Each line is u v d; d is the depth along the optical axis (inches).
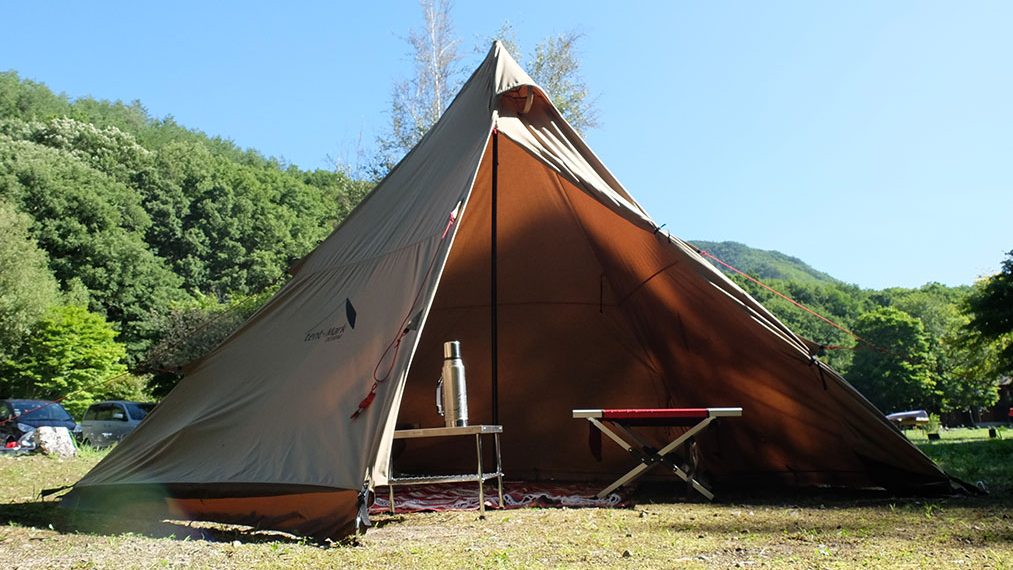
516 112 243.9
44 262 1338.6
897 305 2970.0
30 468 348.2
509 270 291.9
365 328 196.4
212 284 1925.4
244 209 2060.8
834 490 249.3
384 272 209.2
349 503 159.0
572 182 226.4
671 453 269.3
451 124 254.1
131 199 1863.9
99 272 1631.4
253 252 2025.1
